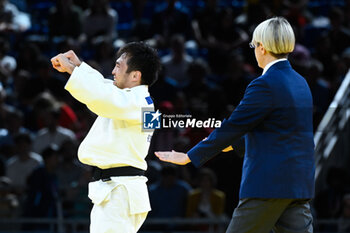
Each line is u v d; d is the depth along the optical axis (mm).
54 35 30922
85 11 33625
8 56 31062
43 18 34875
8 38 32031
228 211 20000
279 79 8836
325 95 23141
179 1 34125
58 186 19578
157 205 19516
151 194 19594
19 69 28641
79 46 28781
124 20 34438
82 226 19438
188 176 21047
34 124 24891
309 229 9047
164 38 29703
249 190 8750
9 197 19844
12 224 19156
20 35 32188
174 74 26875
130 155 9172
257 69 27188
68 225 18984
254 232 8930
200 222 18594
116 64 9461
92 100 8711
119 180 9133
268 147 8711
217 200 19672
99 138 9141
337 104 21922
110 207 9070
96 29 30672
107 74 26438
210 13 30047
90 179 19703
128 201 9109
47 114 23312
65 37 30703
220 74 28406
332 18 29391
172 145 14117
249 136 8953
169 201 19547
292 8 29922
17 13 33500
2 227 19094
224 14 29531
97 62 27016
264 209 8766
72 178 20062
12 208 19641
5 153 23000
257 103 8711
